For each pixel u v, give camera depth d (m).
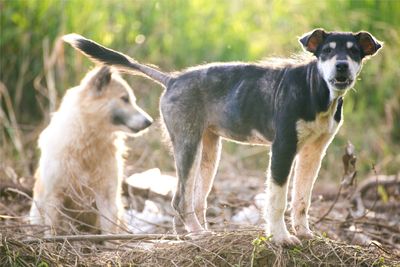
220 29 14.48
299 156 7.37
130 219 9.41
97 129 9.13
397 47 14.05
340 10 14.42
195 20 14.48
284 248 7.02
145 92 13.30
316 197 10.56
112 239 7.58
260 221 8.67
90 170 9.12
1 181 10.34
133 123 9.27
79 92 9.32
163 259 7.19
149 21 14.06
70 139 9.02
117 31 13.77
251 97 7.41
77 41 8.28
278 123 7.06
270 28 14.41
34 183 10.27
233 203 10.00
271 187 7.05
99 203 9.12
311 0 14.59
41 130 12.24
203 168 8.11
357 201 10.00
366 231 8.80
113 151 9.24
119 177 9.28
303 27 14.23
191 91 7.81
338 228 8.88
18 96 12.57
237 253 7.08
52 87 11.98
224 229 7.95
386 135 13.32
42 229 8.67
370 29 14.23
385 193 10.63
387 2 14.34
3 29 13.16
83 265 7.13
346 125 13.35
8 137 12.49
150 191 10.27
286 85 7.11
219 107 7.67
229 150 12.95
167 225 8.78
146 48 13.81
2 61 13.13
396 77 13.82
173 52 13.96
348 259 7.04
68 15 13.38
